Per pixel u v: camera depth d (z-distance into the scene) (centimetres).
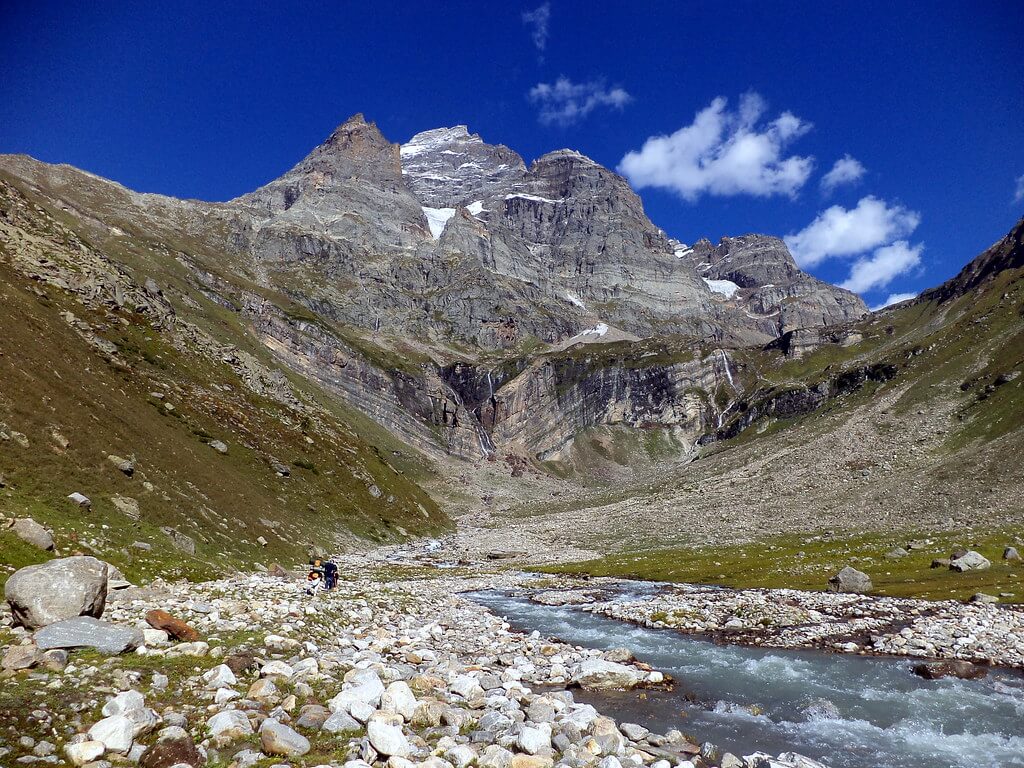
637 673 2483
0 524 2856
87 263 11062
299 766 1044
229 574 4347
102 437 5016
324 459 11994
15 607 1648
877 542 8506
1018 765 1703
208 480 6412
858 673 2758
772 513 13338
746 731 1925
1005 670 2808
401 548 10912
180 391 9450
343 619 2716
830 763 1678
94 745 979
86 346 7994
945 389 18525
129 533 3972
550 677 2397
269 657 1748
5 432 3978
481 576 7825
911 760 1720
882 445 16462
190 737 1091
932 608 4291
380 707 1372
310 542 7762
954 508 10412
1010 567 5850
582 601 5397
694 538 12056
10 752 926
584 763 1237
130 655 1514
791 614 4159
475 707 1606
